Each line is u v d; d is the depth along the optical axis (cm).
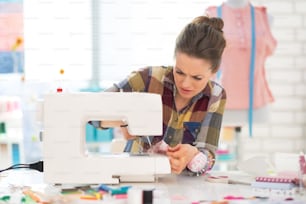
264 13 295
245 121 289
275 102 364
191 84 165
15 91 344
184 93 170
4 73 344
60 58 345
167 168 146
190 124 181
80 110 143
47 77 344
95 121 151
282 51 364
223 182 148
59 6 344
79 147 142
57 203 116
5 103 306
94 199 121
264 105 291
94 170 142
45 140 141
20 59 344
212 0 349
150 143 175
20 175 162
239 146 303
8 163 310
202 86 168
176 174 164
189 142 182
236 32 287
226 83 284
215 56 163
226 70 284
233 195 126
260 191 131
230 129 318
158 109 145
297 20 364
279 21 363
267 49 297
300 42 365
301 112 366
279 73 364
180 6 349
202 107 180
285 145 365
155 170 145
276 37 364
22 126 329
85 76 347
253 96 287
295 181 137
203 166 160
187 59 159
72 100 143
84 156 142
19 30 343
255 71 288
